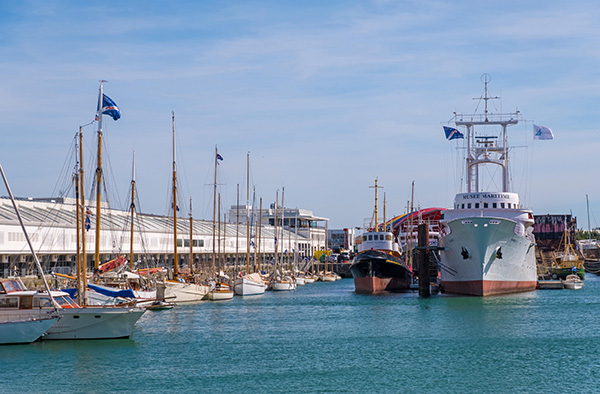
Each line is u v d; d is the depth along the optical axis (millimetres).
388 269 128625
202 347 64562
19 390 48844
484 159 121312
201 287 110000
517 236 105500
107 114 86312
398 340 68500
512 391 49188
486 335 70875
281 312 93000
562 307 94625
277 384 50906
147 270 105125
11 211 109062
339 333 73250
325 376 53375
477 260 103375
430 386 50562
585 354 61125
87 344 63562
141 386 50094
